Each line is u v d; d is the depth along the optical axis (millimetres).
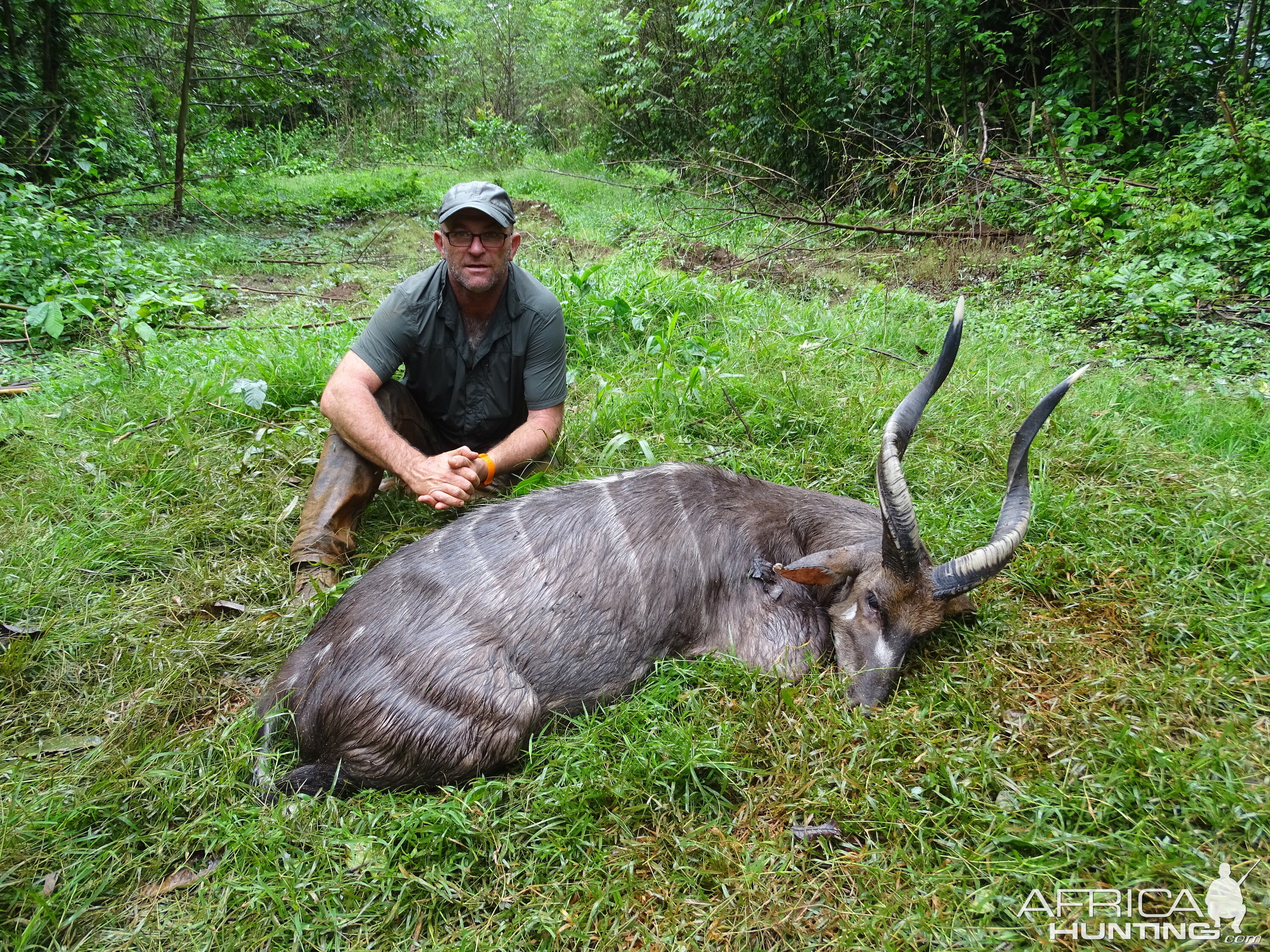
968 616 3488
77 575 3781
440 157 19375
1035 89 11109
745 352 5887
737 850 2568
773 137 12656
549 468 4371
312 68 14914
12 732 3037
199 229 12094
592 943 2375
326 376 5406
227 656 3393
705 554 3240
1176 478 4438
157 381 5535
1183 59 10383
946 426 4977
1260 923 2258
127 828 2658
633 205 13086
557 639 2920
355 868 2514
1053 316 7043
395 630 2785
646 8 17016
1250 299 7148
